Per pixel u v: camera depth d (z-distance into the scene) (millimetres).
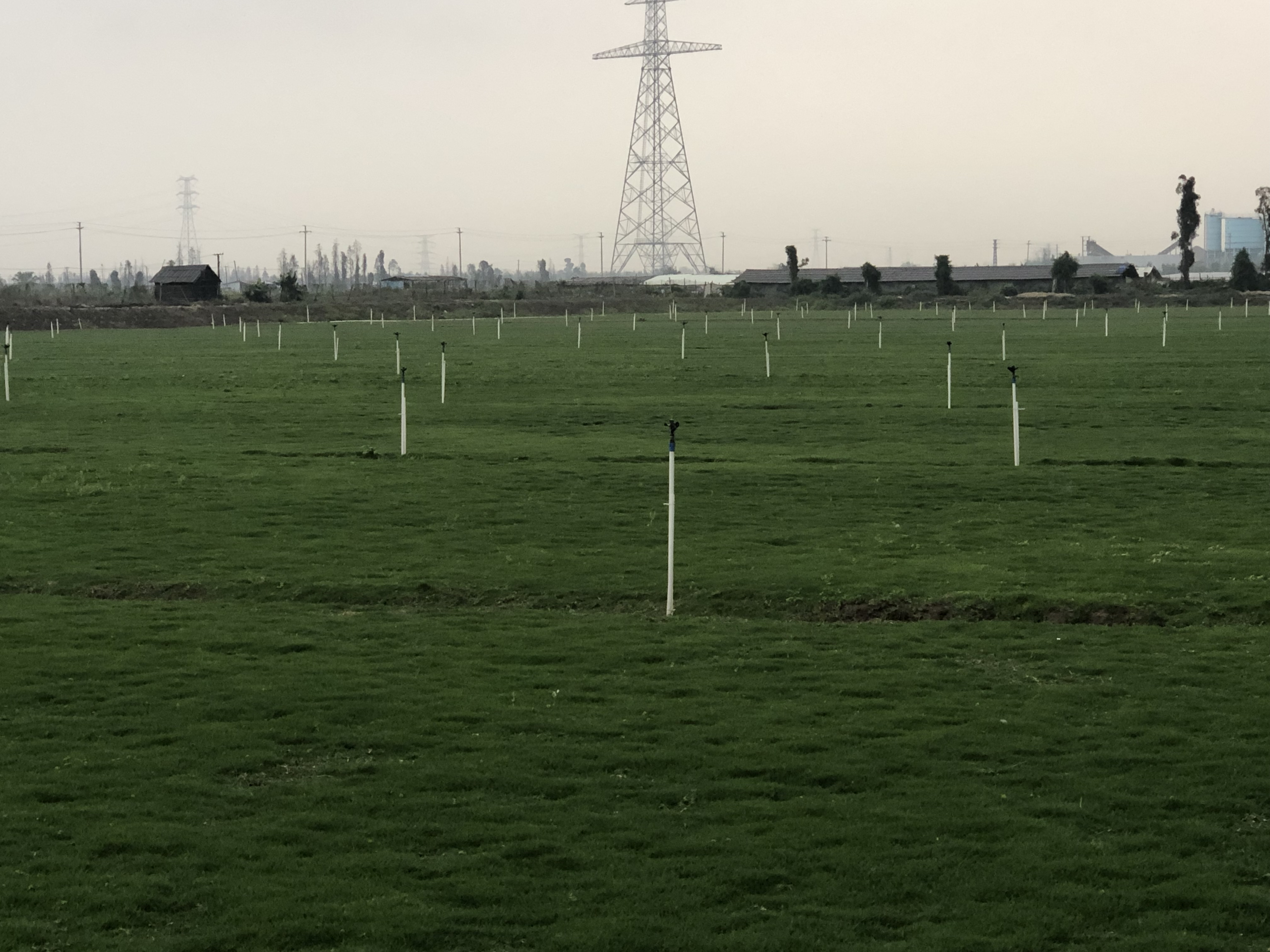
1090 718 17078
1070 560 25875
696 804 14430
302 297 177125
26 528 29891
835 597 23344
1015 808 14227
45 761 15633
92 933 11555
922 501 32812
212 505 32625
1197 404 53125
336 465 39156
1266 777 15000
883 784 14945
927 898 12242
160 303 166000
